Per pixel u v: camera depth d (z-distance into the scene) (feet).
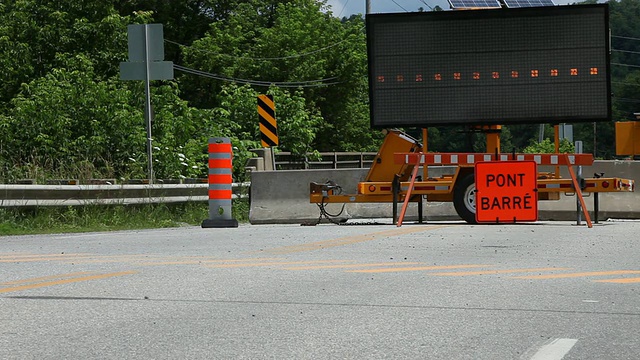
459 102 74.49
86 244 54.08
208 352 23.32
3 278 37.32
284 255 46.21
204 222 71.51
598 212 77.20
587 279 36.55
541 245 51.57
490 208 67.72
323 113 239.50
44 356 22.91
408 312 28.96
